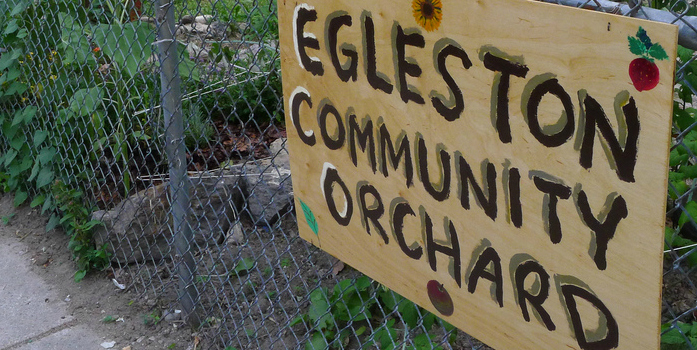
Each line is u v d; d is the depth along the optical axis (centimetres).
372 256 214
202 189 388
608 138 139
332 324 316
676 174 286
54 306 376
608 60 135
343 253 228
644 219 136
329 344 298
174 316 357
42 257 415
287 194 396
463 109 169
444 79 171
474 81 164
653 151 132
